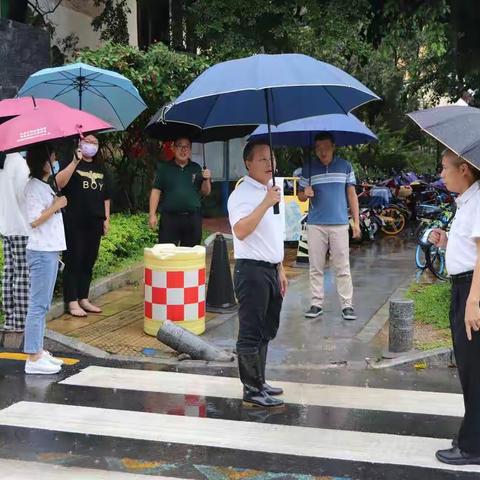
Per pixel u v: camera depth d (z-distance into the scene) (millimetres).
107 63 10703
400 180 18891
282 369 6207
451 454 4273
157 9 15617
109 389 5695
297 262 11562
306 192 7734
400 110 26438
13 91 10672
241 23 13055
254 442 4602
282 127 7660
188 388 5715
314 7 12641
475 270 3863
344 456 4383
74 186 7602
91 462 4297
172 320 7121
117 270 10039
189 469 4207
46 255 5922
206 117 5480
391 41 12867
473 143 3693
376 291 9594
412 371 6160
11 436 4707
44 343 6781
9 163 6703
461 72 15570
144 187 13289
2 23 10500
